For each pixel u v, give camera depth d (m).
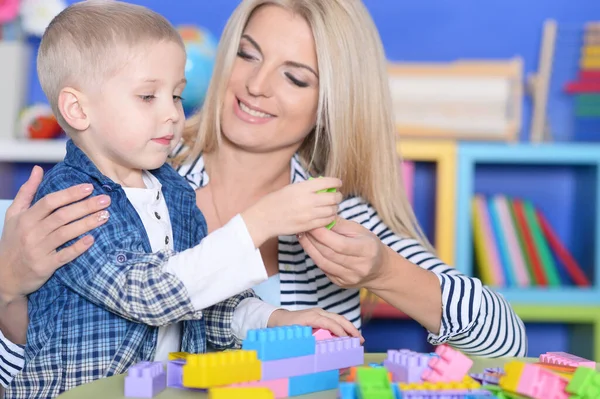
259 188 1.49
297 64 1.37
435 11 2.53
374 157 1.50
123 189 1.12
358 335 1.12
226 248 0.99
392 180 1.52
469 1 2.53
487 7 2.53
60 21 1.12
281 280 1.45
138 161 1.11
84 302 1.07
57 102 1.12
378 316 2.26
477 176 2.55
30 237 1.03
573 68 2.52
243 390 0.81
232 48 1.39
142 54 1.08
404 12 2.53
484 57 2.53
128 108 1.08
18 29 2.42
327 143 1.53
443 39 2.53
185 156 1.50
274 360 0.88
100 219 1.03
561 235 2.55
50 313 1.07
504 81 2.25
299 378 0.90
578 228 2.48
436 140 2.25
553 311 2.19
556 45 2.51
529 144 2.19
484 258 2.27
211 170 1.50
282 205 1.02
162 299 0.98
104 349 1.07
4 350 1.13
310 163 1.54
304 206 1.02
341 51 1.41
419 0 2.52
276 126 1.40
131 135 1.09
